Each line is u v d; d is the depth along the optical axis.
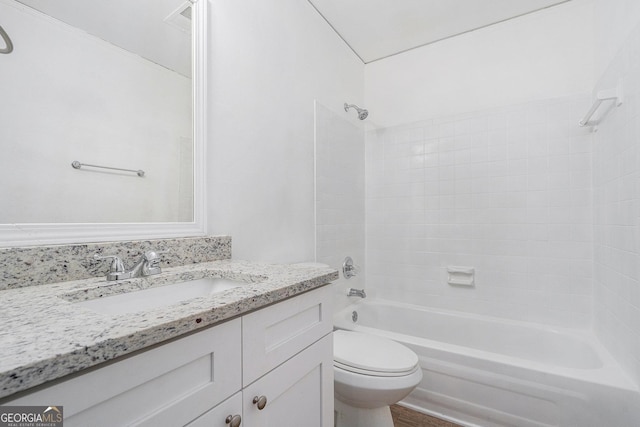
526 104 1.93
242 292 0.66
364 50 2.35
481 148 2.06
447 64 2.20
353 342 1.42
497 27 2.04
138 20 1.00
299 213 1.69
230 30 1.29
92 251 0.81
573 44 1.81
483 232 2.04
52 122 0.80
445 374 1.47
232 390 0.60
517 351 1.82
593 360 1.48
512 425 1.33
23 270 0.70
